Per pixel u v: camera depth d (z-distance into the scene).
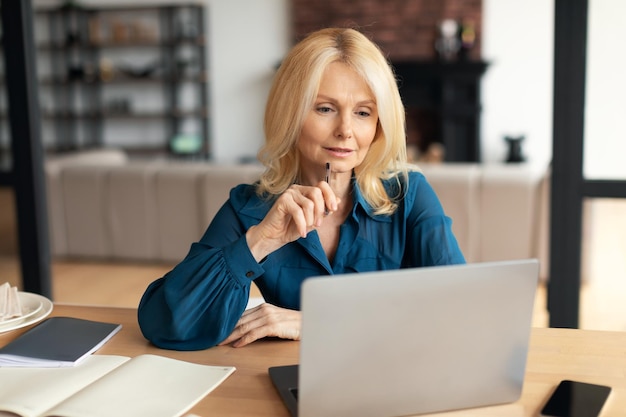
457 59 7.38
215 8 7.96
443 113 7.41
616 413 0.89
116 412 0.88
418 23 7.54
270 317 1.18
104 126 8.41
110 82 8.24
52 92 8.38
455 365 0.88
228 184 3.88
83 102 8.41
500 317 0.87
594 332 1.20
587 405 0.90
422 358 0.86
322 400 0.84
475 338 0.87
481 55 7.45
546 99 7.42
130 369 1.01
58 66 8.36
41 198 2.87
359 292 0.81
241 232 1.33
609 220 2.54
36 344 1.11
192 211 3.98
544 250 3.57
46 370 1.03
